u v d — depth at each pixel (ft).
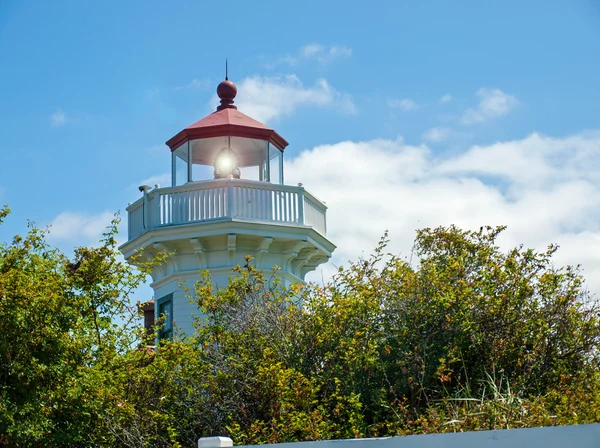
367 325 46.09
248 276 54.60
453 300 45.65
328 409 43.83
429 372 44.37
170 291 74.02
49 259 49.55
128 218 77.41
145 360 47.96
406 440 25.61
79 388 43.09
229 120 77.30
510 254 47.80
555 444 23.39
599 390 39.32
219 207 71.67
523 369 44.27
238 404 44.55
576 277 46.83
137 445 43.91
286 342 46.96
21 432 41.86
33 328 43.75
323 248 77.25
